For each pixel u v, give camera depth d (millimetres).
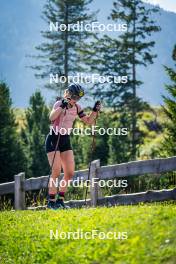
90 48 146250
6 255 24250
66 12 154625
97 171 34344
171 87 70750
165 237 19406
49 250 22422
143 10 143000
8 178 95312
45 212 29375
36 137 106250
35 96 130000
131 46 141375
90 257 20141
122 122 133625
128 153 120938
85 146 107625
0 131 96438
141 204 30781
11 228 26812
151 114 197875
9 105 105750
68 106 30156
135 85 141500
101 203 33812
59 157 30469
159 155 65500
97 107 31047
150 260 18344
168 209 23016
